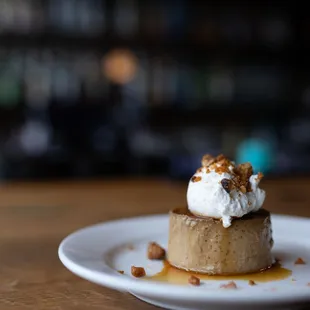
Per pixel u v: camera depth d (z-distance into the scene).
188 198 0.86
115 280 0.63
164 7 2.90
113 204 1.48
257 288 0.73
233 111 2.98
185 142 3.02
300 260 0.86
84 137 2.85
